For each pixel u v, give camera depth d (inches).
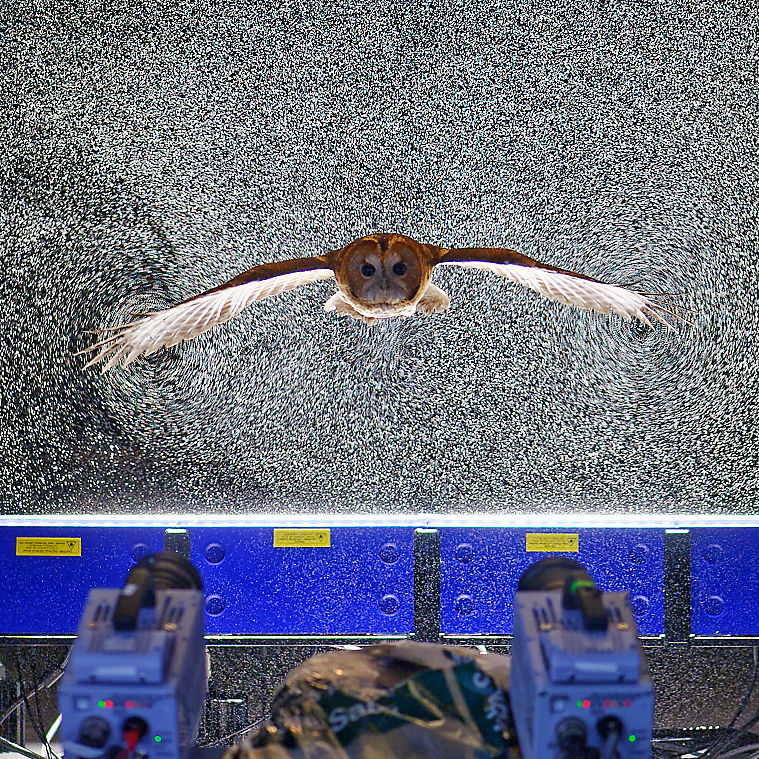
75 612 118.9
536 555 118.6
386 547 118.9
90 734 87.4
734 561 118.4
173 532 118.3
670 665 124.5
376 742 89.2
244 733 123.3
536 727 87.0
